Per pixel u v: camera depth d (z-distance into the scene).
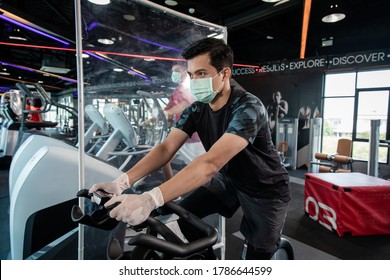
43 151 1.37
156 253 0.70
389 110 5.74
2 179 4.41
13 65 8.39
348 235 2.69
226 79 0.97
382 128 5.86
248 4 4.65
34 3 4.71
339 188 2.69
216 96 1.01
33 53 8.02
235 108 0.96
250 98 0.96
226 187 1.27
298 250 2.41
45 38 6.16
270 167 1.11
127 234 1.43
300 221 3.14
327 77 6.51
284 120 6.74
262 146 1.05
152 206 0.67
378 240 2.63
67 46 6.40
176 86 2.13
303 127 6.80
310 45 6.74
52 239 1.44
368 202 2.69
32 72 10.17
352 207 2.68
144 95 2.27
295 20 6.00
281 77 7.16
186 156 2.03
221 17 5.01
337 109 6.43
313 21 5.86
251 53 7.96
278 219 1.19
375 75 5.86
